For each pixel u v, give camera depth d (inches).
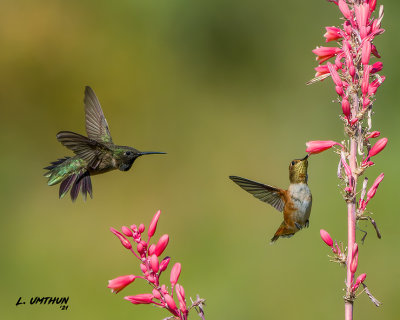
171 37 658.2
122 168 245.0
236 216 560.1
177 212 576.4
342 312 447.5
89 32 645.9
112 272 497.0
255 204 563.8
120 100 634.2
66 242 535.2
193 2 654.5
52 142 624.7
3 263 508.1
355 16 185.3
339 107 621.6
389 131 555.2
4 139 616.1
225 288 469.4
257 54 663.8
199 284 471.2
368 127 179.5
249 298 462.3
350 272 177.2
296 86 653.3
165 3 652.1
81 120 633.6
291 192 231.6
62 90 633.6
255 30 667.4
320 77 195.6
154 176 601.9
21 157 612.1
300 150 615.8
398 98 573.0
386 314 434.9
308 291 459.2
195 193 591.8
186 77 653.9
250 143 623.8
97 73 637.9
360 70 183.0
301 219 231.6
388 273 448.8
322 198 515.5
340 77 183.5
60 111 632.4
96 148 239.8
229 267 487.2
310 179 538.0
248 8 665.0
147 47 650.2
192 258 503.8
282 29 668.7
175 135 629.3
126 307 447.8
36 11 641.0
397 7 598.2
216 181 599.5
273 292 464.4
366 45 177.3
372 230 464.4
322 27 665.6
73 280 492.7
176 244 536.1
